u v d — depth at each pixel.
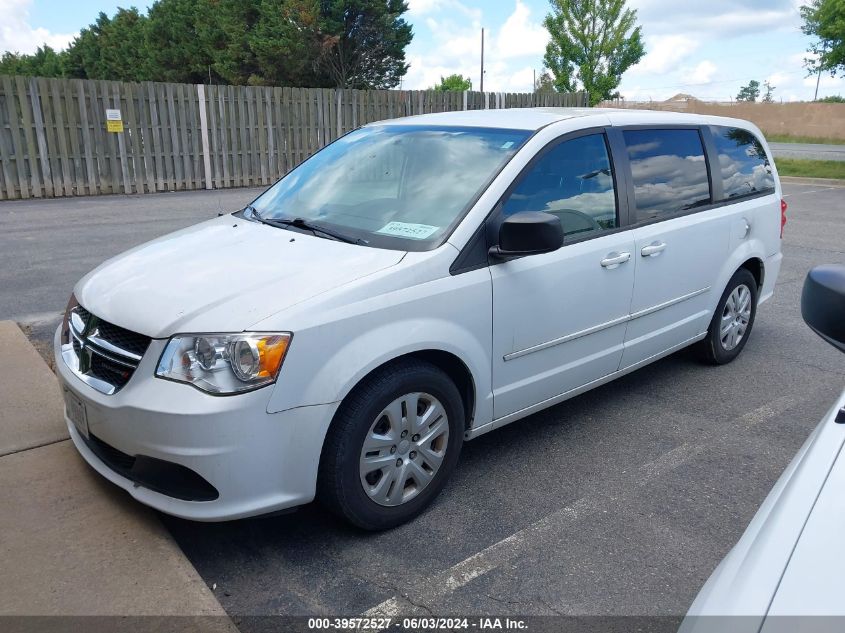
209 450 2.68
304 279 3.00
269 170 15.48
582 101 21.98
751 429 4.36
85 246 8.74
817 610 1.31
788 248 9.87
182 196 13.52
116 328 2.99
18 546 2.91
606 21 25.94
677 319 4.69
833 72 20.36
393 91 17.03
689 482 3.73
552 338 3.75
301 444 2.82
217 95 14.37
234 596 2.81
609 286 4.01
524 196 3.59
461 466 3.87
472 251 3.33
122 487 2.98
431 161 3.82
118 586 2.71
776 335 6.20
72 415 3.21
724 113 39.75
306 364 2.78
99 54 63.53
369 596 2.82
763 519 1.68
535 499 3.54
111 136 13.35
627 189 4.19
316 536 3.20
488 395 3.51
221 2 37.25
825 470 1.69
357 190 3.89
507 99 19.67
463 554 3.09
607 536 3.24
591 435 4.25
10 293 6.73
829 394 4.91
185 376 2.73
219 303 2.87
